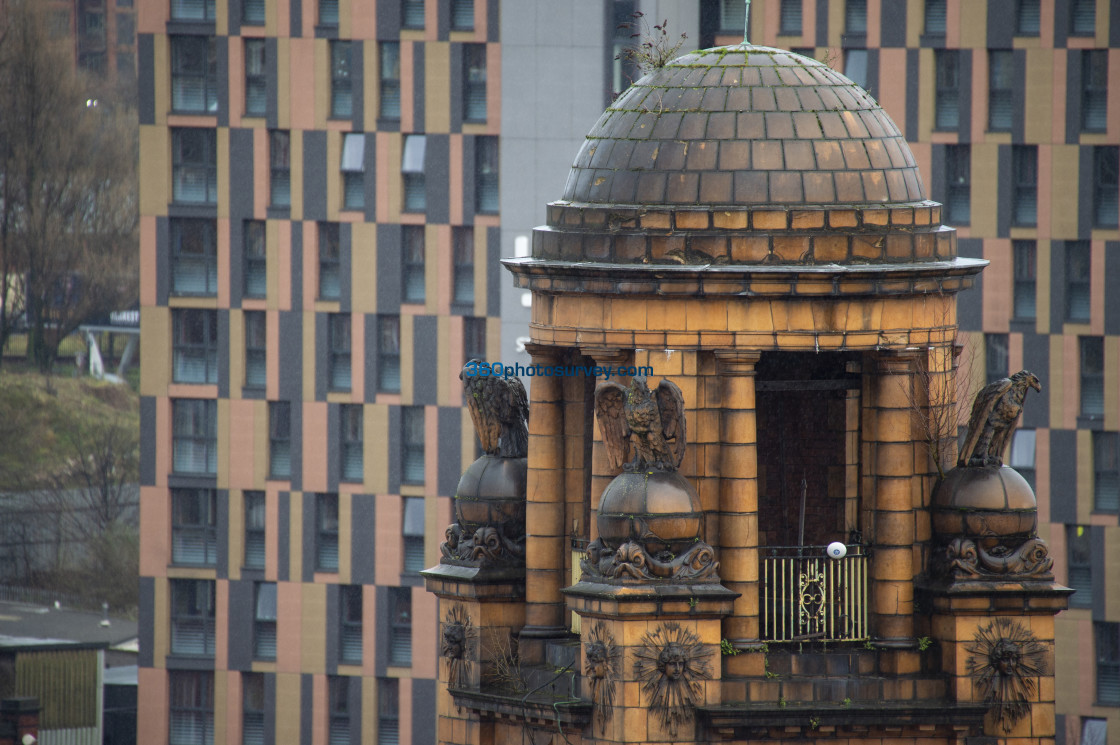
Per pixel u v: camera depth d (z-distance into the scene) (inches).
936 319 2984.7
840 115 2957.7
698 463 2950.3
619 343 2960.1
